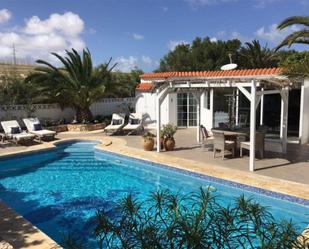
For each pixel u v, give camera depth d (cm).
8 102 1916
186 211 362
